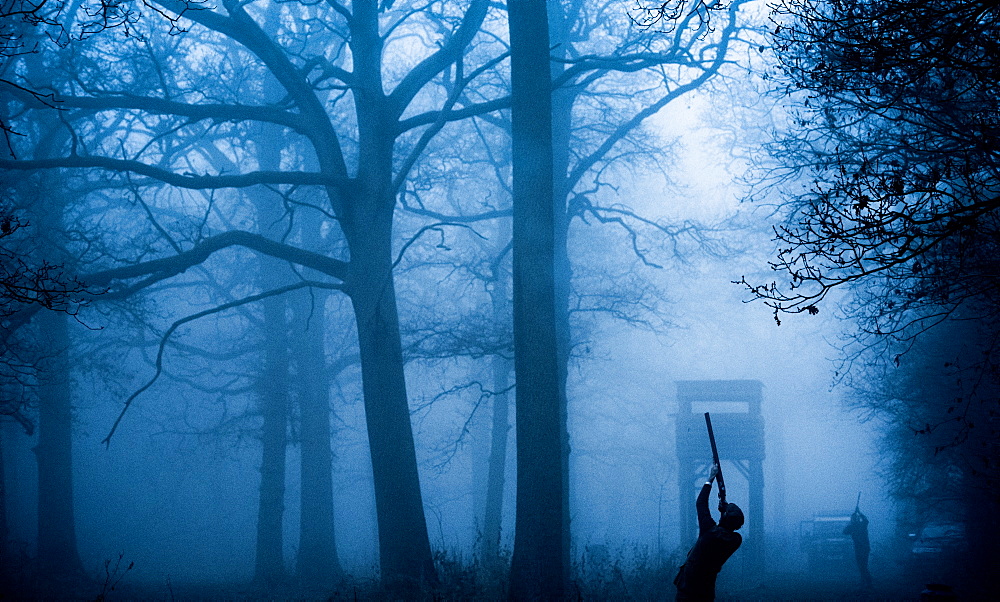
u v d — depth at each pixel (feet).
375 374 61.11
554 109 77.30
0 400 69.10
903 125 38.60
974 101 33.81
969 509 69.87
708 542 28.78
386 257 63.31
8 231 31.09
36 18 28.66
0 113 79.10
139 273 62.34
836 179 38.63
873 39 28.02
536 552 47.96
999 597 59.31
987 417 55.06
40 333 88.63
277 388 94.53
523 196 51.75
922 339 67.00
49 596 73.15
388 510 58.80
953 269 34.60
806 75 36.91
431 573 57.26
